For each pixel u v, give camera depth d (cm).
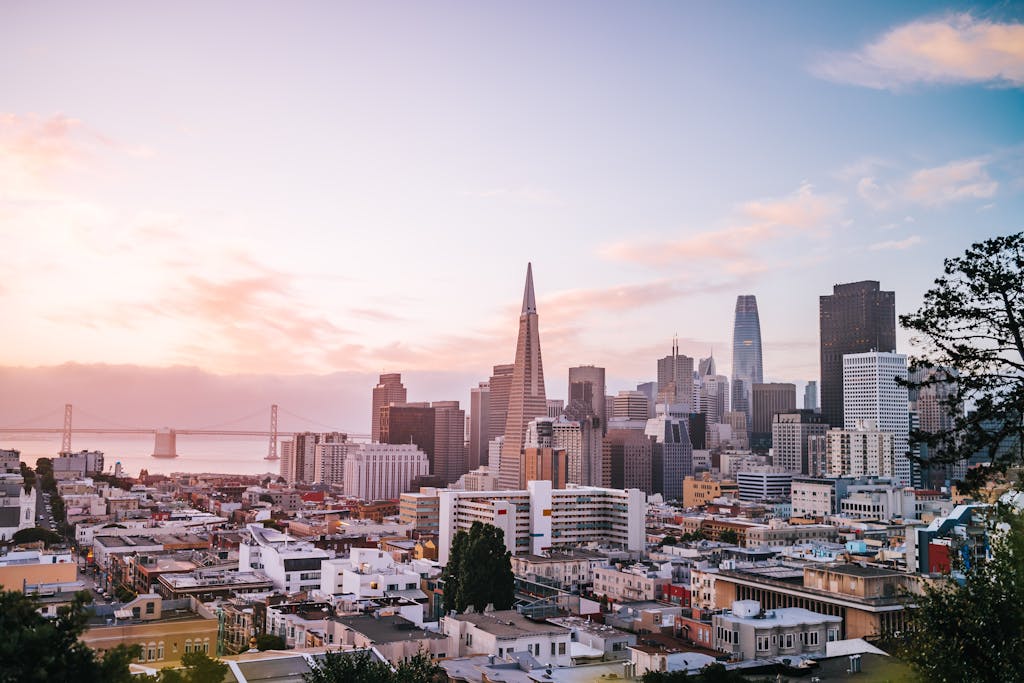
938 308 6700
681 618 18350
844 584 19225
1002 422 6488
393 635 16462
